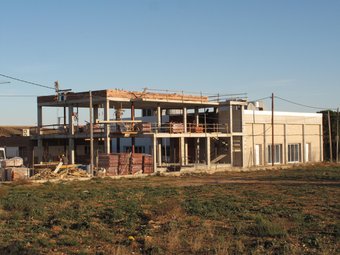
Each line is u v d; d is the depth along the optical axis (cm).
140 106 5634
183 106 5616
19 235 1573
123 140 6588
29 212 2044
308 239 1465
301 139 6675
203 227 1681
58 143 5675
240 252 1303
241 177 4278
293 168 5466
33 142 5578
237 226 1667
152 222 1825
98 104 5228
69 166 4212
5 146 5778
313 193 2794
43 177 3912
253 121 5950
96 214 2011
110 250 1360
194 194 2789
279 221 1777
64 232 1612
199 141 5919
